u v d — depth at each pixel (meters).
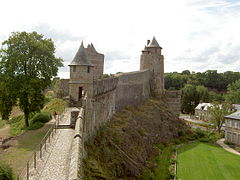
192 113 90.88
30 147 19.92
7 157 17.67
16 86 25.98
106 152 23.02
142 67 57.28
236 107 65.12
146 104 47.94
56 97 38.34
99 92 26.11
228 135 48.84
